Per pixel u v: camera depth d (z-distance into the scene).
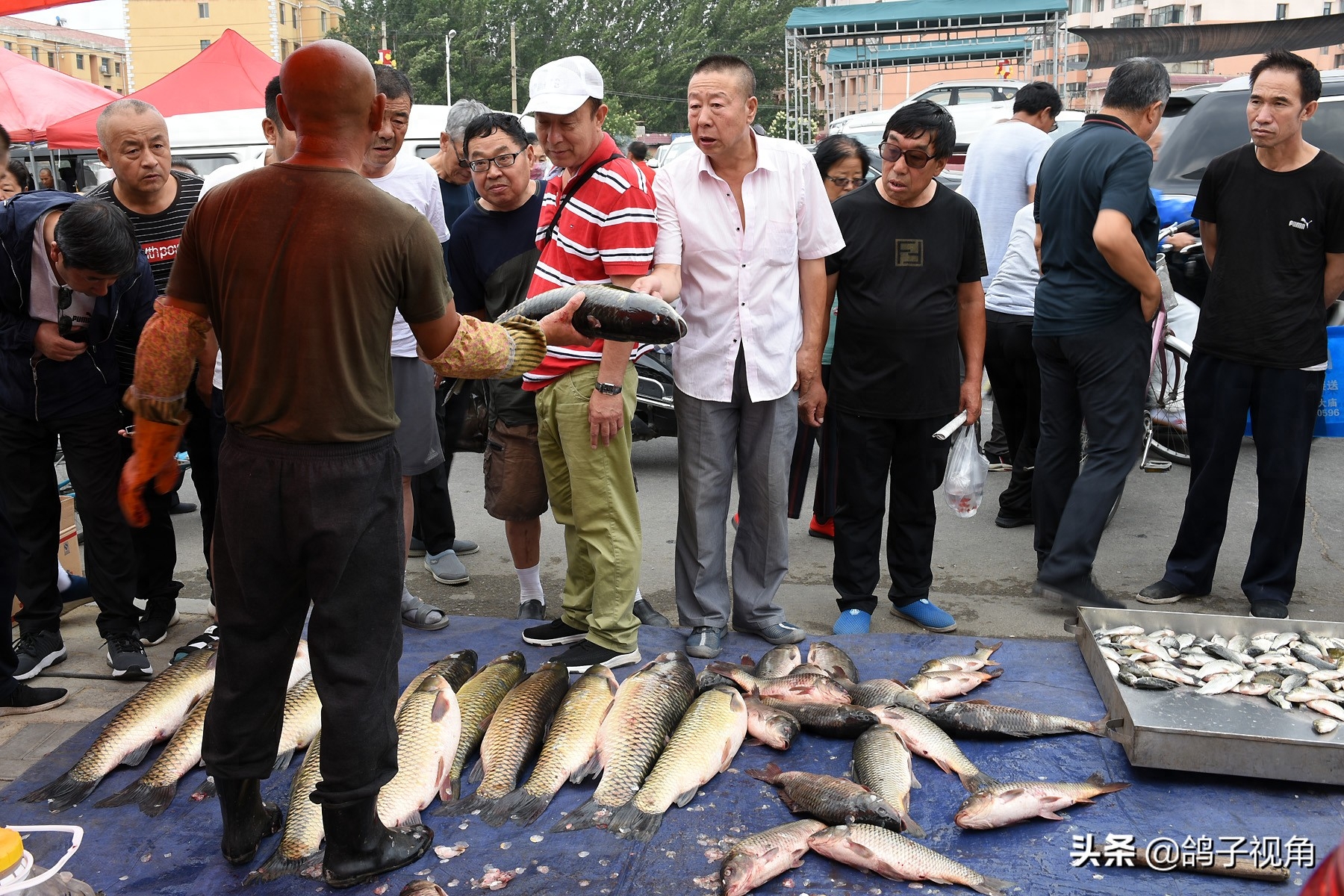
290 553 2.36
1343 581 4.88
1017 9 23.58
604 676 3.27
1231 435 4.34
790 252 3.71
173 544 4.24
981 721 3.19
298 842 2.63
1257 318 4.16
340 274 2.22
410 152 8.96
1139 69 4.19
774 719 3.17
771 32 75.69
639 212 3.36
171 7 71.94
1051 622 4.50
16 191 4.47
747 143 3.62
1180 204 6.79
